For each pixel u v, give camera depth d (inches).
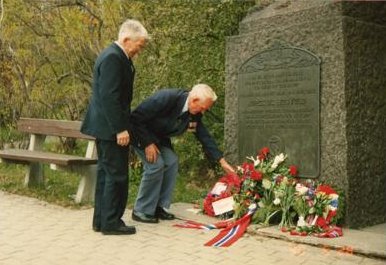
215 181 279.7
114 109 163.5
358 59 187.6
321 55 188.7
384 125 196.7
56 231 179.9
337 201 177.5
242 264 146.2
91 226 186.7
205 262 147.9
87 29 342.3
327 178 187.0
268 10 217.2
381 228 184.5
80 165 219.6
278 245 164.6
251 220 185.8
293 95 197.0
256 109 210.1
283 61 200.4
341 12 186.9
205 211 202.1
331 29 185.9
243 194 190.2
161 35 267.9
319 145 188.9
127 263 147.4
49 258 151.3
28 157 232.1
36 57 356.8
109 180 172.7
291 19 201.5
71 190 253.3
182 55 271.9
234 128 219.9
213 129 272.4
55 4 355.3
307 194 179.9
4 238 171.3
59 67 360.5
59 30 347.9
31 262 147.7
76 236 173.9
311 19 195.0
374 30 193.9
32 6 358.6
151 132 190.4
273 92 203.9
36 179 261.7
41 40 358.0
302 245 164.2
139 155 191.0
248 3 261.7
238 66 217.9
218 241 167.3
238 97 217.5
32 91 352.5
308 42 192.9
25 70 351.6
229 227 180.2
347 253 155.8
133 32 168.2
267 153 202.4
